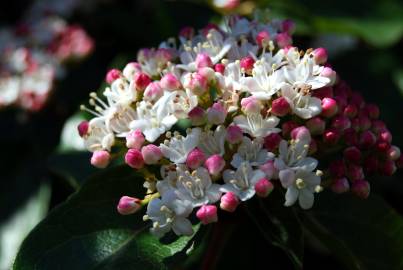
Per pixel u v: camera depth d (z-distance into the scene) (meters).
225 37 0.16
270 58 0.14
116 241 0.14
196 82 0.14
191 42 0.16
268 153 0.13
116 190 0.15
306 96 0.14
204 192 0.13
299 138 0.13
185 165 0.13
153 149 0.13
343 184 0.14
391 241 0.15
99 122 0.14
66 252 0.14
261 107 0.14
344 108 0.15
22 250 0.14
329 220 0.15
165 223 0.13
